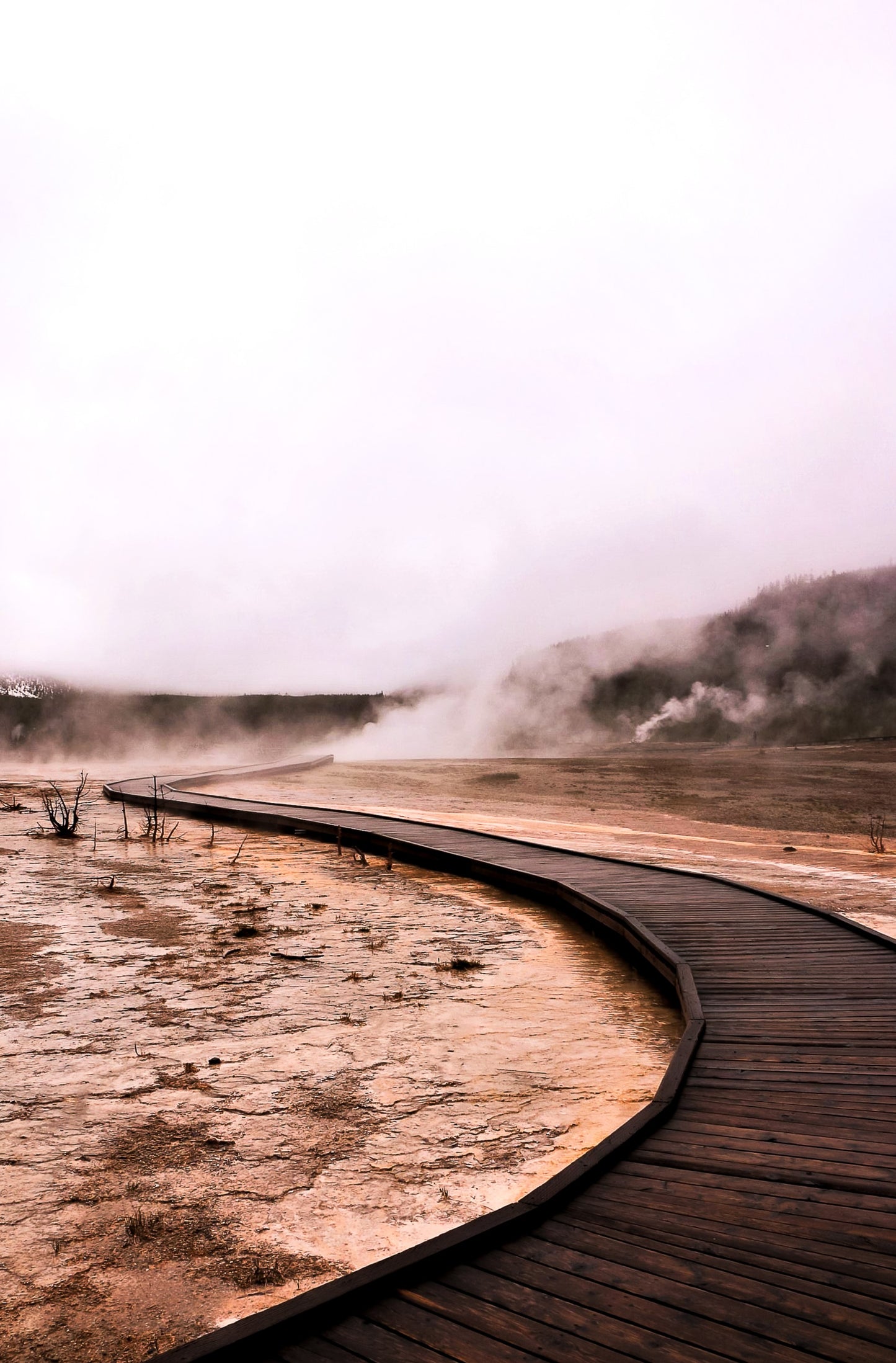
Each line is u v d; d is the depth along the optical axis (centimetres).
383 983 851
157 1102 561
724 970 766
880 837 2038
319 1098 569
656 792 3797
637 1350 262
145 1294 358
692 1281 298
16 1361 317
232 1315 344
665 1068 625
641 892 1154
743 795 3678
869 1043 568
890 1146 408
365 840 1831
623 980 870
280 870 1576
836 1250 316
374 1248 393
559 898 1204
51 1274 373
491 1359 259
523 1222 339
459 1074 612
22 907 1216
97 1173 467
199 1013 750
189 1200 439
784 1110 459
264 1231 409
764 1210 348
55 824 2039
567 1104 558
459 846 1662
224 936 1045
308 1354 264
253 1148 497
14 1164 477
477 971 900
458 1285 301
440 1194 444
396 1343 269
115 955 950
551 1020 738
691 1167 394
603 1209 356
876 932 884
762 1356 257
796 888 1352
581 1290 295
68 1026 712
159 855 1762
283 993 814
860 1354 257
